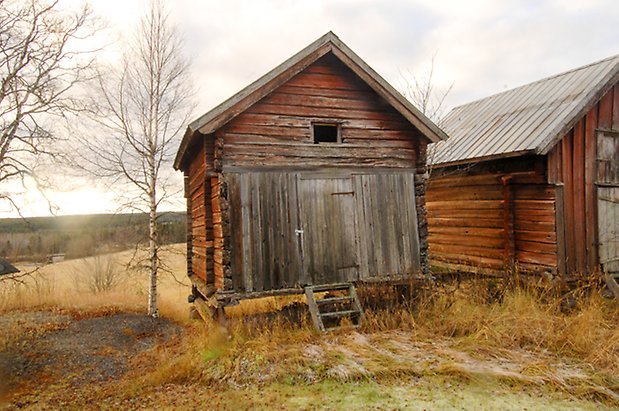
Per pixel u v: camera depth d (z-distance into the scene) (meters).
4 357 8.75
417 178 10.45
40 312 13.26
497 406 5.56
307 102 9.61
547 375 6.34
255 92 8.84
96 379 7.77
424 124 10.13
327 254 9.43
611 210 11.55
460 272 12.80
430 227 14.66
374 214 9.95
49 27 14.08
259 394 6.08
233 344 7.88
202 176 10.14
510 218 11.47
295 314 9.28
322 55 9.32
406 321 9.03
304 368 6.72
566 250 10.52
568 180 10.80
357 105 10.06
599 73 11.34
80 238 24.77
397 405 5.60
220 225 8.72
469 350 7.40
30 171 11.65
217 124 8.53
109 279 21.77
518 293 9.91
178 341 10.01
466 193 13.14
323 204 9.52
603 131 11.51
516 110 12.84
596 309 8.90
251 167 9.02
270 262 8.95
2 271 11.09
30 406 6.42
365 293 9.41
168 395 6.40
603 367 6.74
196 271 12.38
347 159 9.84
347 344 7.73
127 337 10.62
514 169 11.48
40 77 11.70
